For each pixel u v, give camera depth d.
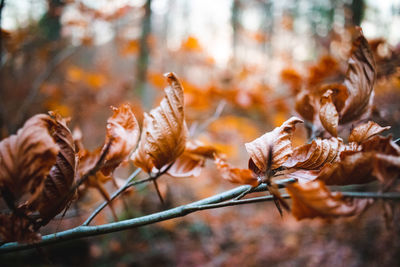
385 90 2.81
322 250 4.29
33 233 0.52
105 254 4.17
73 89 4.19
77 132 0.94
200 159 0.77
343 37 2.77
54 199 0.53
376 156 0.45
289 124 0.60
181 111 0.62
